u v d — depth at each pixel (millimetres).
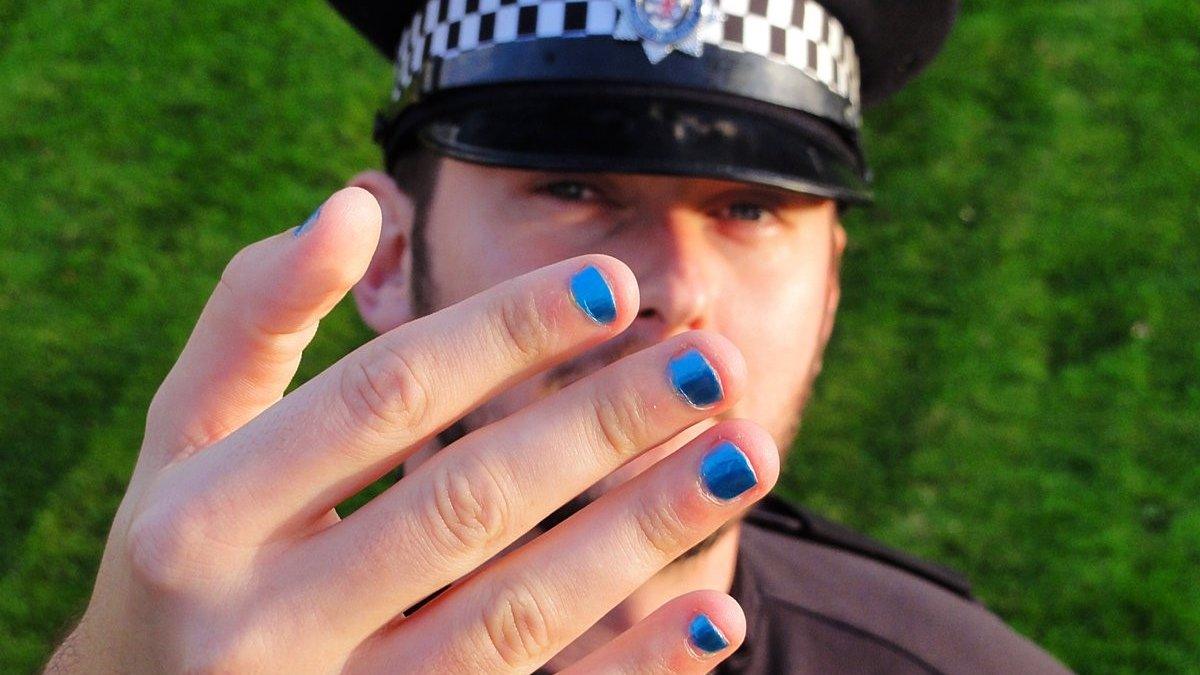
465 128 457
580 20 452
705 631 344
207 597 336
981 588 917
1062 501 952
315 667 337
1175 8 1241
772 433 470
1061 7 1242
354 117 1154
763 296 460
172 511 335
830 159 481
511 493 337
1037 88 1186
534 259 447
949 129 1162
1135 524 940
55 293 1026
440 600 350
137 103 1135
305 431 333
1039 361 1026
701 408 335
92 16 1185
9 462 941
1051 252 1087
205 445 351
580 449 339
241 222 1083
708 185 452
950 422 993
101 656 355
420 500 336
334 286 325
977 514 951
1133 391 1004
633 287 329
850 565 592
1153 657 881
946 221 1107
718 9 457
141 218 1073
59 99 1130
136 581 340
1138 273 1070
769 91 461
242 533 336
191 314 1032
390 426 332
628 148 441
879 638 540
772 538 600
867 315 1056
